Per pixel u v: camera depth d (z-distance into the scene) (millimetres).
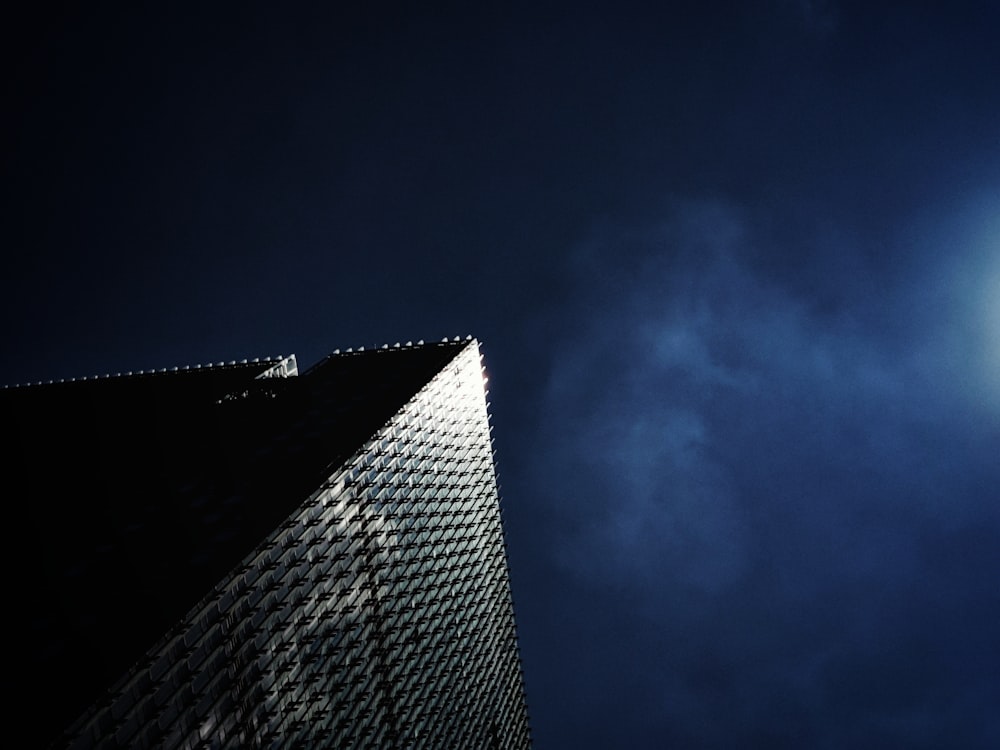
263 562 57406
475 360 131000
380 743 73062
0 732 35344
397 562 85312
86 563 54531
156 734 42031
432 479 102062
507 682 124375
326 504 70250
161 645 43656
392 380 108625
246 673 52312
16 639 43688
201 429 89688
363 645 73000
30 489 70375
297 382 106062
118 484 72250
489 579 122625
